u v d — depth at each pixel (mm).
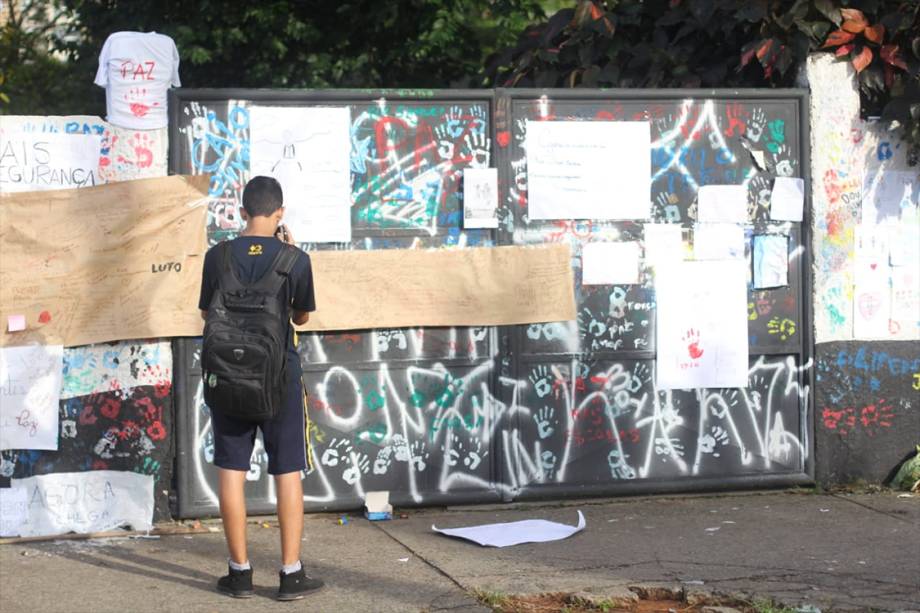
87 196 5859
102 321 5859
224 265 4730
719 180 6492
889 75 6609
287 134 6047
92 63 12008
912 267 6691
